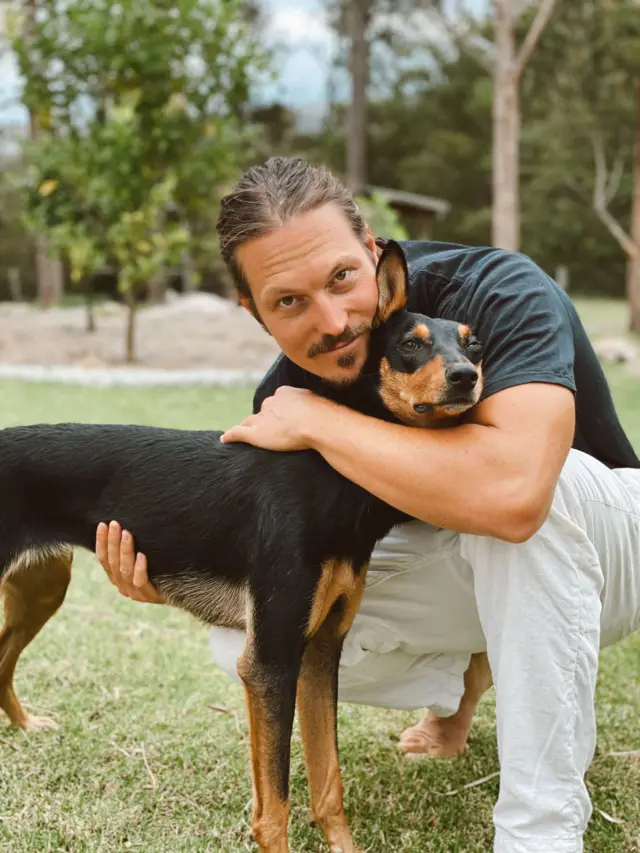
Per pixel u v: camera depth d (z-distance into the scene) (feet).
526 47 45.39
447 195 130.00
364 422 7.20
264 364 35.53
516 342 6.95
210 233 52.60
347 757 9.29
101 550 8.48
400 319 7.31
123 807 8.29
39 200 33.81
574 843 6.95
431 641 8.51
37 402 26.32
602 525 7.61
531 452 6.56
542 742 6.92
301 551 7.38
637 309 50.65
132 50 32.89
